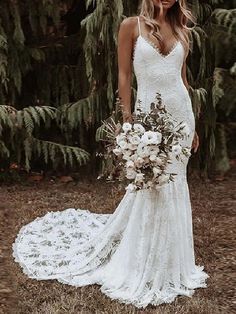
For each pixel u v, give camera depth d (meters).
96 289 3.33
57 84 5.69
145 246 3.30
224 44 5.25
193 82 5.31
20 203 4.86
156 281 3.27
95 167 5.72
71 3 5.74
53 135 5.73
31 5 5.44
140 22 3.24
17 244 3.92
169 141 3.09
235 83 5.37
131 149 3.07
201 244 4.02
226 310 3.13
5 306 3.14
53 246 3.89
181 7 3.24
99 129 5.15
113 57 5.11
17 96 5.71
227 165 5.55
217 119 5.94
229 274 3.58
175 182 3.32
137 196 3.32
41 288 3.33
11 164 5.56
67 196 5.08
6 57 5.26
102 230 3.71
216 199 5.03
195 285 3.39
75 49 5.71
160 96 3.15
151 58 3.20
